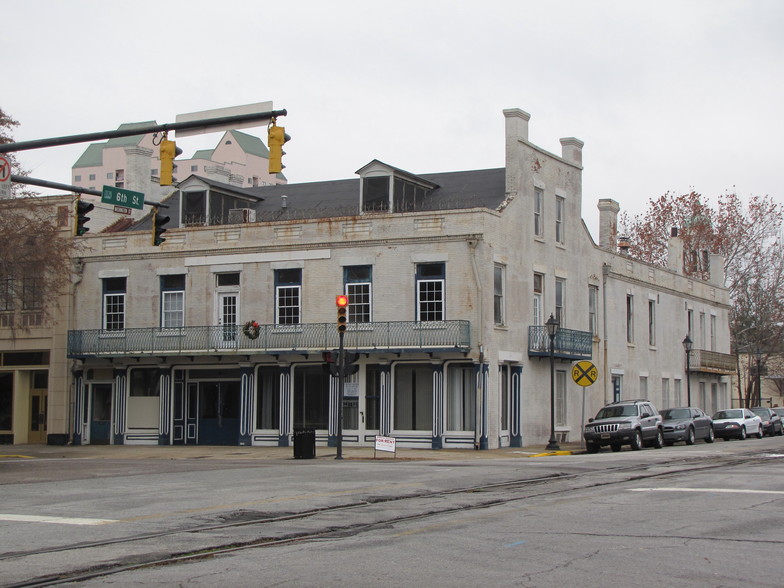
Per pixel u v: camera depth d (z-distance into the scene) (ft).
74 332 132.26
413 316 118.32
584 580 31.32
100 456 110.01
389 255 119.85
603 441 114.73
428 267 118.32
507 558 35.29
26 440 135.44
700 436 134.51
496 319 119.85
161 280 131.44
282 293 125.39
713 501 52.39
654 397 166.50
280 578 31.68
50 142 62.23
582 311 141.79
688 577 31.76
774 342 222.89
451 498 54.80
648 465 81.20
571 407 136.98
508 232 122.21
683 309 182.60
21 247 104.17
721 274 206.90
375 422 119.44
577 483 64.39
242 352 122.52
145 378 131.85
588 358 137.90
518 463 85.81
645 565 33.83
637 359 160.35
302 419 122.52
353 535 41.24
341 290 121.80
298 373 123.34
